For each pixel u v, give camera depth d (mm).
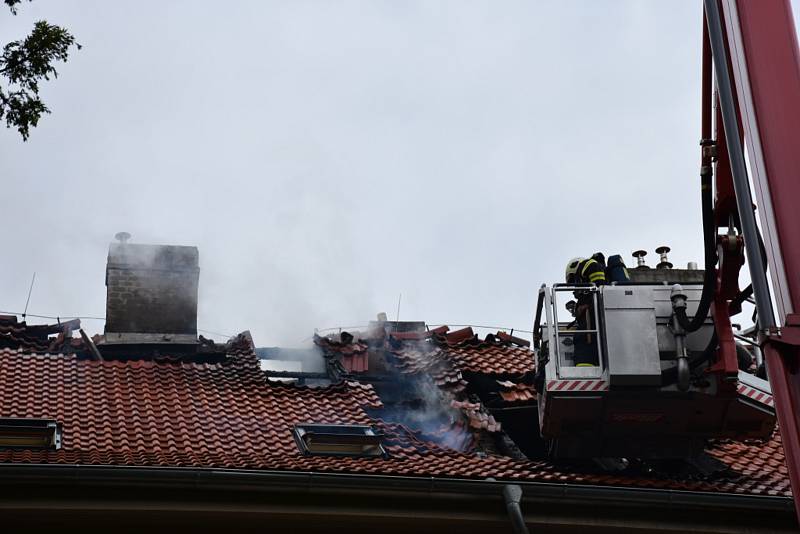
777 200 8469
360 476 11625
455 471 12422
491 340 18266
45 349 16391
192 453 12812
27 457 11602
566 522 12281
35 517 10914
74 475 10836
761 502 12633
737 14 9031
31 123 11812
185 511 11188
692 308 13695
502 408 16031
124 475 10977
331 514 11594
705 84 12117
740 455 15047
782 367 8195
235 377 15875
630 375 13320
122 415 13898
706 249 12477
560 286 13898
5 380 14477
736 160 8773
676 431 14117
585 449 14242
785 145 8562
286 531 11680
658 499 12461
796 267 8297
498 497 12031
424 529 12023
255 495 11414
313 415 15000
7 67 11773
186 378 15438
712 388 13547
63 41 11914
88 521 11102
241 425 14180
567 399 13570
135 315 17500
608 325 13555
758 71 8820
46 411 13719
